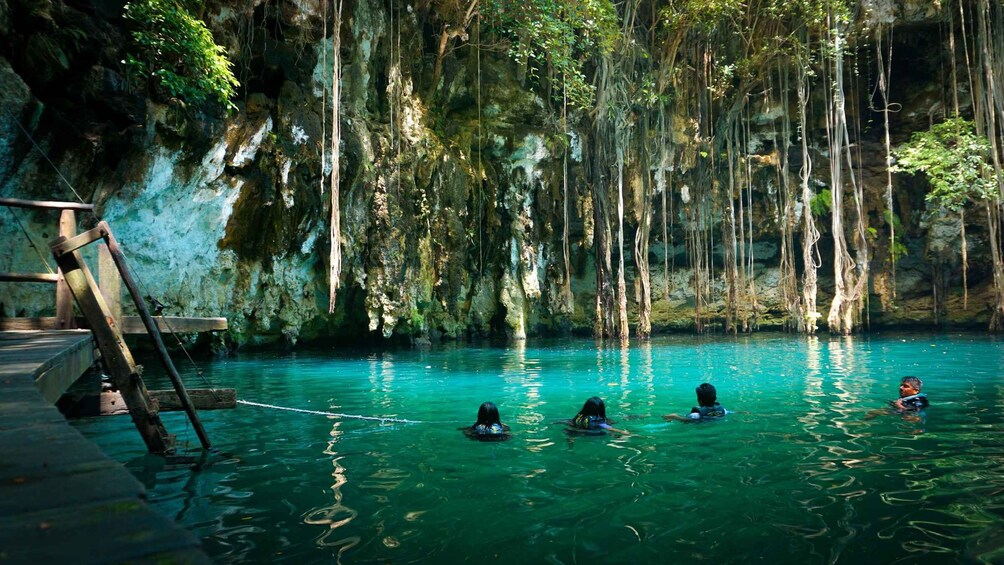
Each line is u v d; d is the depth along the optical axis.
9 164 10.94
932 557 2.96
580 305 25.06
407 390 9.24
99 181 12.44
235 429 6.31
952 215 22.75
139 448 5.39
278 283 17.52
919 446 5.26
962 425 6.12
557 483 4.25
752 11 21.64
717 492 4.02
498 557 2.99
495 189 22.47
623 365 12.72
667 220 24.67
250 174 15.62
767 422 6.43
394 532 3.34
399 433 6.06
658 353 15.50
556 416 6.96
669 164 23.00
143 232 14.07
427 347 19.02
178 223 14.65
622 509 3.70
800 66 20.78
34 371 3.52
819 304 24.84
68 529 1.14
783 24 21.53
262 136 15.44
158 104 12.85
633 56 21.45
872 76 23.67
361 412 7.34
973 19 21.31
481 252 22.20
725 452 5.12
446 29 20.38
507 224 22.84
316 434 6.03
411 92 19.84
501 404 7.89
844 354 14.34
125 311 14.55
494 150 22.41
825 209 24.11
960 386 8.88
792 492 4.00
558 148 22.83
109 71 11.82
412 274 19.45
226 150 14.70
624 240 25.09
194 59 11.97
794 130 24.23
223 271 16.25
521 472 4.55
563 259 24.12
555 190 23.33
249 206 16.06
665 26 20.81
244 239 16.48
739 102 21.84
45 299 12.22
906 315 23.88
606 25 19.55
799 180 24.47
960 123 19.83
